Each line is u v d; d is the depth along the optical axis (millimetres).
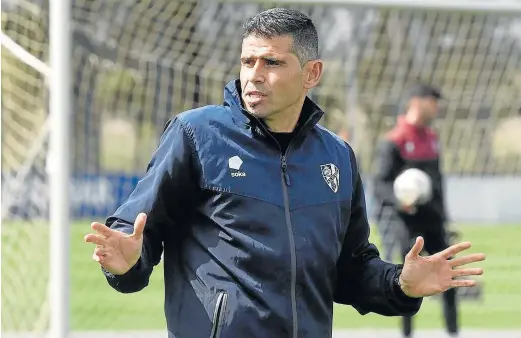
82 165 26562
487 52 28250
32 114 16516
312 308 8664
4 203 16391
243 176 8531
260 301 8359
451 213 37625
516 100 28938
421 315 26734
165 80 24719
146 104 25297
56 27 15047
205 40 24484
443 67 28703
